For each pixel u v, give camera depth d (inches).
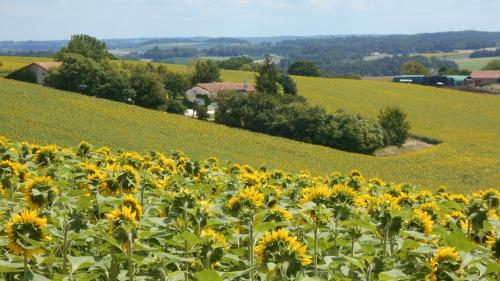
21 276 199.6
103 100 3083.2
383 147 2859.3
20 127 2127.2
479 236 254.7
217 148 2379.4
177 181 373.4
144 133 2432.3
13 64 4815.5
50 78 3309.5
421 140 3063.5
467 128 3489.2
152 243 226.5
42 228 193.3
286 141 2736.2
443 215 319.0
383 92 4665.4
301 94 4357.8
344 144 2768.2
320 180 576.4
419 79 6131.9
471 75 6289.4
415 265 205.8
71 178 357.4
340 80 5246.1
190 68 5137.8
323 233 251.0
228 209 252.2
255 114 2972.4
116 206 248.4
